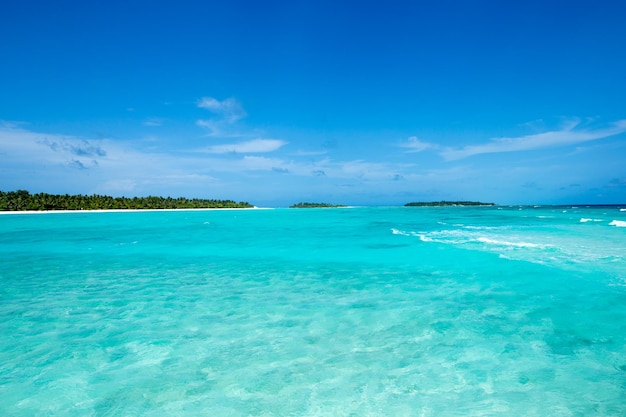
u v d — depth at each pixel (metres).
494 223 39.44
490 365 6.10
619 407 4.89
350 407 4.97
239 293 10.90
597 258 14.43
